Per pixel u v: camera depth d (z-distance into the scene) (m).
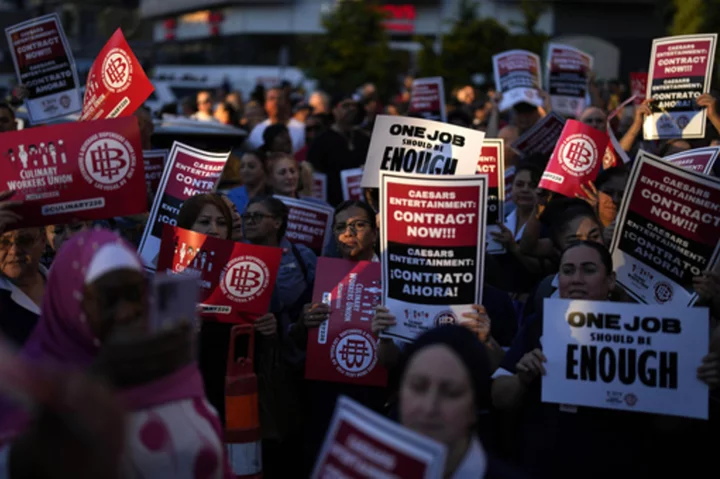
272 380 4.83
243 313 4.71
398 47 41.78
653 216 4.55
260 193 7.80
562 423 3.79
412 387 2.52
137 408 2.45
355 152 10.60
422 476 2.20
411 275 4.20
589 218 5.29
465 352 2.62
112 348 2.42
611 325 3.64
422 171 5.32
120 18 25.03
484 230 4.14
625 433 3.77
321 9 48.44
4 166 4.08
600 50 22.31
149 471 2.44
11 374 1.80
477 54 22.38
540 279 6.13
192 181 5.38
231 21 51.38
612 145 7.57
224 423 4.72
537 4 23.64
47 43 6.47
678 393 3.58
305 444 4.91
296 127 12.71
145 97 5.45
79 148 4.13
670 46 7.41
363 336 4.78
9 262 3.88
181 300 2.52
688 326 3.58
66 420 1.89
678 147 7.36
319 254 7.07
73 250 2.53
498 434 4.02
